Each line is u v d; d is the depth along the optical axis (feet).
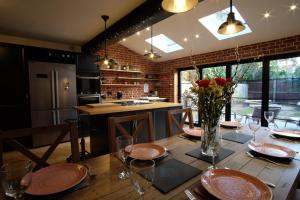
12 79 11.34
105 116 9.02
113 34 11.62
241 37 11.37
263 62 11.65
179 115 8.73
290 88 10.86
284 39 10.42
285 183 2.81
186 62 16.34
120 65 17.35
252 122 5.16
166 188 2.69
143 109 10.12
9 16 10.28
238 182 2.77
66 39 14.46
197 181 2.93
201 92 3.83
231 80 3.83
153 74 19.89
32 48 11.83
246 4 8.60
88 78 14.38
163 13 8.35
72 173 3.12
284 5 8.18
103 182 2.89
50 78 12.44
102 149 9.01
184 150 4.33
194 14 10.27
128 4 9.24
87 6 9.39
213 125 3.85
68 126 4.22
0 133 3.49
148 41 15.76
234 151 4.22
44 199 2.43
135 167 2.73
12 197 2.34
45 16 10.43
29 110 11.84
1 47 10.95
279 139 5.10
